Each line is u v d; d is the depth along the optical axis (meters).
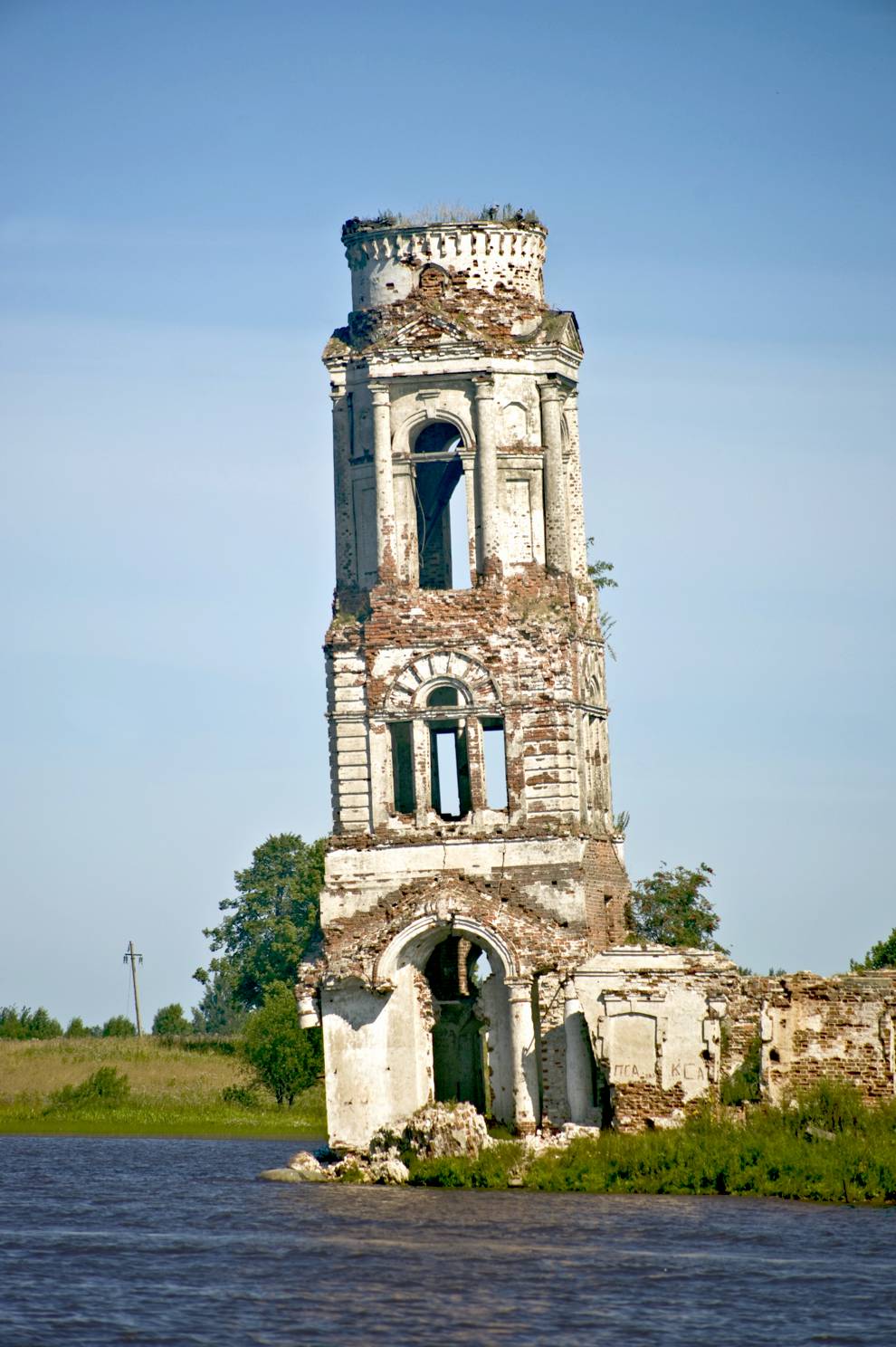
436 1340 75.44
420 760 115.75
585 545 120.94
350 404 119.44
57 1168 128.25
